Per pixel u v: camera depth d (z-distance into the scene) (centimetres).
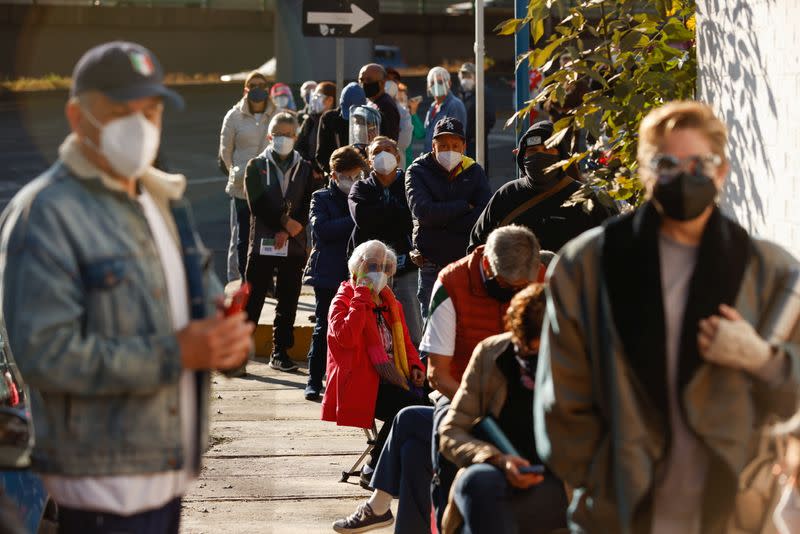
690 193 798
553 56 1842
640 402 827
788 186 1295
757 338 806
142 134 840
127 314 849
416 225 2188
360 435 2075
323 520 1636
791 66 1284
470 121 4216
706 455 827
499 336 1188
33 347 818
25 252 829
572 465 866
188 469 900
